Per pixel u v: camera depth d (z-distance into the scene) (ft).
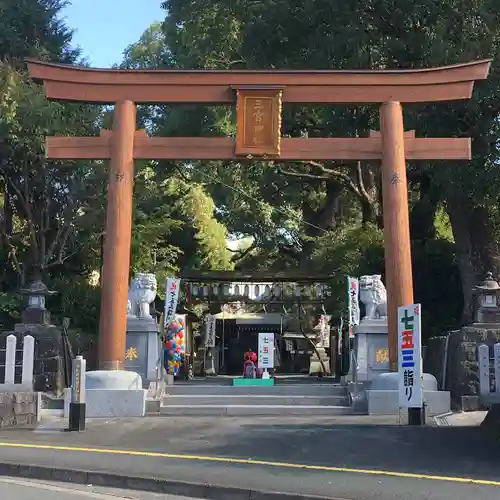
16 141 76.89
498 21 63.87
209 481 29.94
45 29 92.79
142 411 53.31
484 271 72.64
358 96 59.26
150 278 66.33
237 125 59.00
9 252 84.38
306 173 101.50
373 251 86.94
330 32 70.59
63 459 35.40
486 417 43.98
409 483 29.01
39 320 65.72
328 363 107.65
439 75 58.85
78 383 46.14
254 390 60.59
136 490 30.53
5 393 48.47
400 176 57.98
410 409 46.29
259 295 94.63
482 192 65.98
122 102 59.31
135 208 96.53
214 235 120.57
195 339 110.32
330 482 29.32
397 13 68.03
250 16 77.77
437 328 79.30
